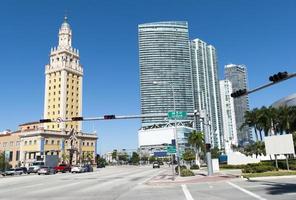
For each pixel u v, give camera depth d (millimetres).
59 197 21562
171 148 40844
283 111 77438
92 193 23922
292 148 37438
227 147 133750
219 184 28938
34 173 82250
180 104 86312
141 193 22969
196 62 127938
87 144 151750
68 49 154500
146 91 87375
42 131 128625
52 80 153125
